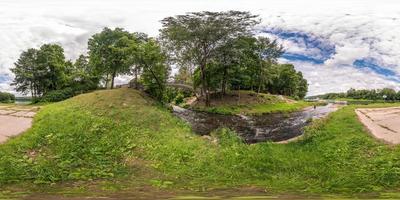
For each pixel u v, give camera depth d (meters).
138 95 25.97
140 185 13.23
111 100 23.58
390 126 19.86
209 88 46.38
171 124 21.17
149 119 20.98
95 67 33.97
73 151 16.19
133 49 28.84
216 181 13.88
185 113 33.16
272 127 28.59
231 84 51.19
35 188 12.64
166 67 30.06
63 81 42.00
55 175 13.95
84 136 17.70
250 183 13.64
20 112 23.62
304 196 11.69
